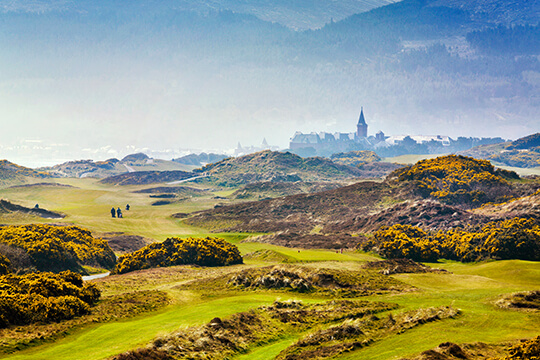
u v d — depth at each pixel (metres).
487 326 35.78
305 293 52.50
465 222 115.56
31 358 32.00
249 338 37.22
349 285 55.00
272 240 124.44
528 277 64.75
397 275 63.66
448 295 48.12
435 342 32.28
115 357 30.56
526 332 33.97
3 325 37.47
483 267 76.56
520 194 153.62
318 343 35.25
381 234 103.75
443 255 96.62
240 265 85.06
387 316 39.47
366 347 33.28
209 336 35.69
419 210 128.88
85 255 93.69
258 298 49.62
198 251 87.75
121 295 53.47
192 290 56.34
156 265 86.44
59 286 47.53
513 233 89.88
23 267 76.50
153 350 32.44
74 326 39.97
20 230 89.25
